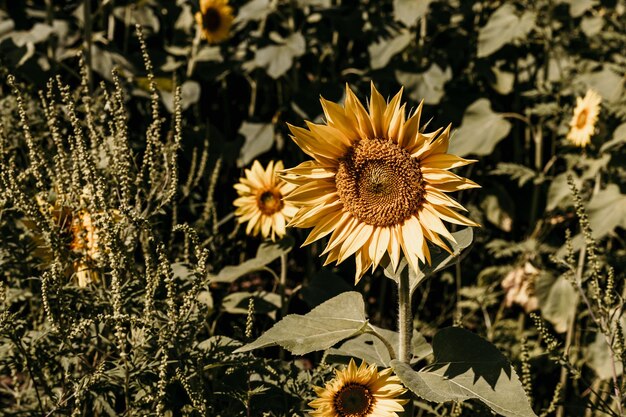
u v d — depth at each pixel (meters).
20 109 2.66
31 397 2.79
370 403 2.38
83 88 3.27
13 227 2.93
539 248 4.27
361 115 2.28
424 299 4.32
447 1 4.68
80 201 2.70
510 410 2.16
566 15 4.48
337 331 2.34
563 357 2.65
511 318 4.48
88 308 2.60
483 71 4.59
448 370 2.31
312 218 2.36
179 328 2.41
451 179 2.22
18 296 2.80
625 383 2.57
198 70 4.62
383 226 2.31
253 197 3.52
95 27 4.84
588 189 4.21
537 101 4.63
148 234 2.78
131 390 2.57
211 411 2.51
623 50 4.64
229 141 5.00
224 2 4.43
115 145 2.76
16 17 4.52
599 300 2.66
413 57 4.71
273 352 3.83
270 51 4.30
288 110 4.71
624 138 3.83
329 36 4.83
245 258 4.43
